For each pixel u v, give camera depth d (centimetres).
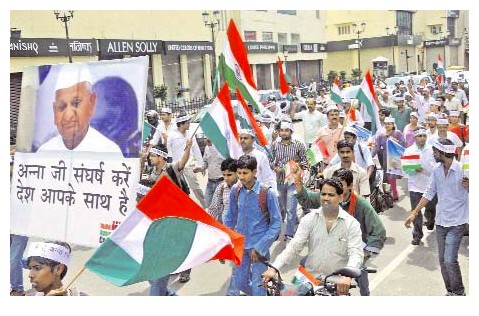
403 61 4788
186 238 352
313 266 414
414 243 705
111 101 399
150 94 2589
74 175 415
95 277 637
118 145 396
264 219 480
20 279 521
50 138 429
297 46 3919
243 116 717
